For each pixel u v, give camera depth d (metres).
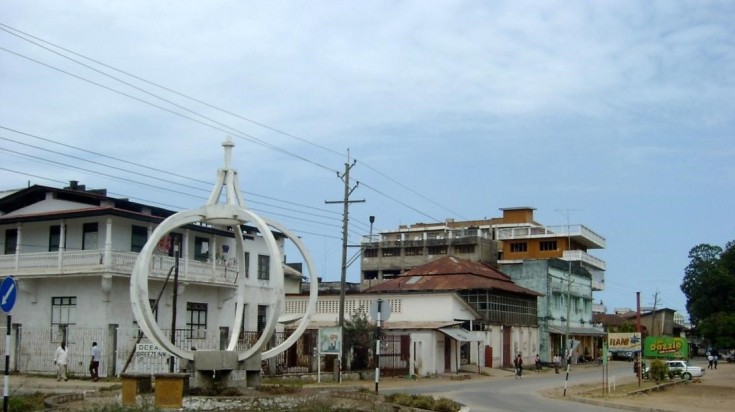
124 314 38.94
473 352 54.03
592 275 96.62
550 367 66.62
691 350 111.69
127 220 40.38
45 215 39.75
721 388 42.91
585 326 86.50
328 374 38.28
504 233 95.25
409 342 45.84
